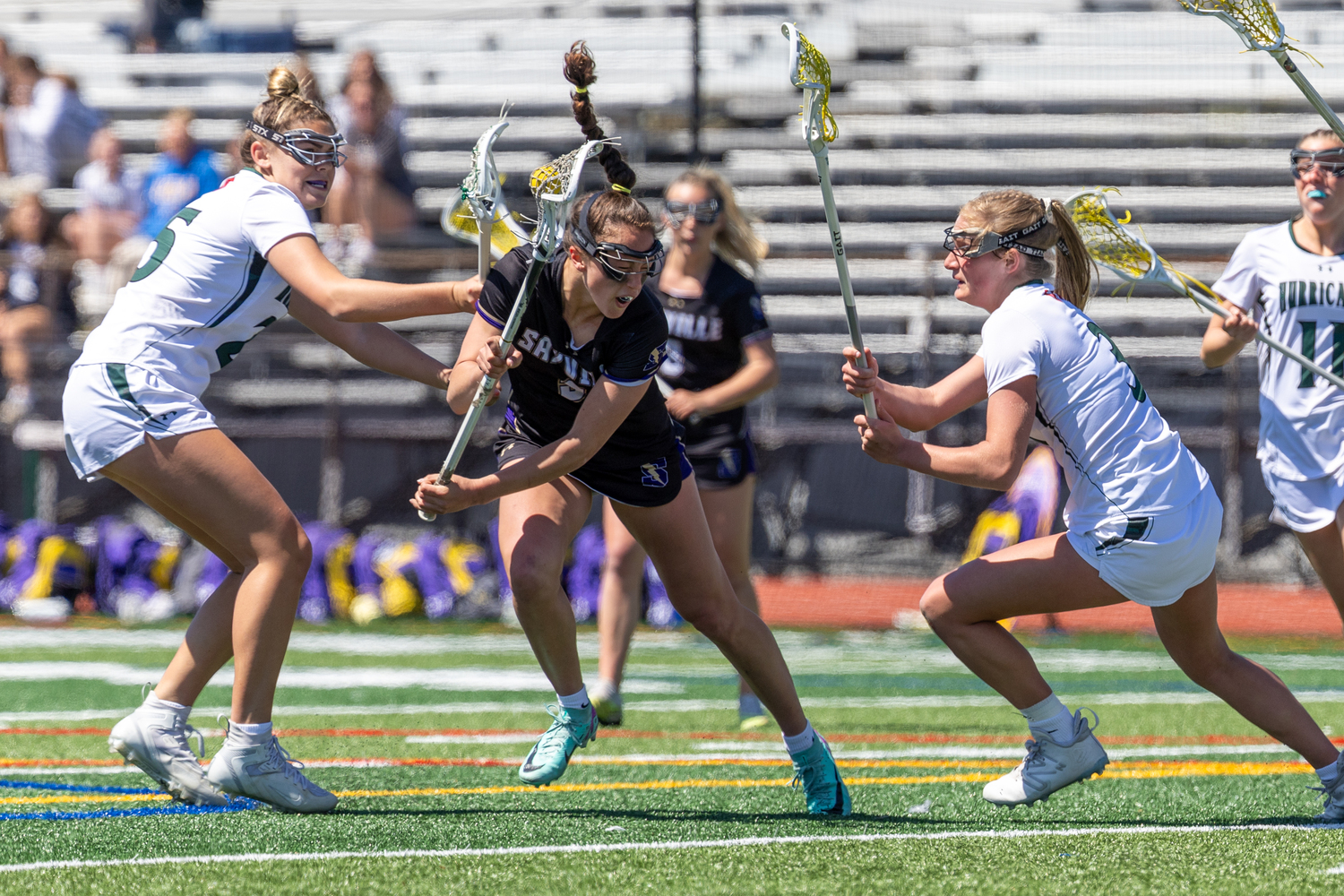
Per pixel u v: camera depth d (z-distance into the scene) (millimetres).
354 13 69062
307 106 14484
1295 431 18219
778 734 21078
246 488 13789
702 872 11180
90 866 11297
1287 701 14070
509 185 54750
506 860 11586
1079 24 64250
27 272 46281
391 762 18125
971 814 14414
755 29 64750
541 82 64188
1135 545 13203
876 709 24109
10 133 54406
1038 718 14086
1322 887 10773
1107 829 13383
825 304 52469
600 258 12875
